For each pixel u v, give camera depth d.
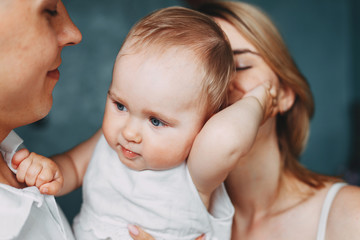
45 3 0.78
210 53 0.96
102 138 1.15
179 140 0.95
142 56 0.92
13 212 0.83
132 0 5.07
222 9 1.37
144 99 0.90
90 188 1.09
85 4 4.96
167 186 1.01
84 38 4.95
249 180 1.42
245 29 1.32
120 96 0.92
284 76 1.39
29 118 0.86
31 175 0.94
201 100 0.95
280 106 1.46
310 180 1.46
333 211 1.31
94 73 4.96
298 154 1.62
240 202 1.47
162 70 0.90
